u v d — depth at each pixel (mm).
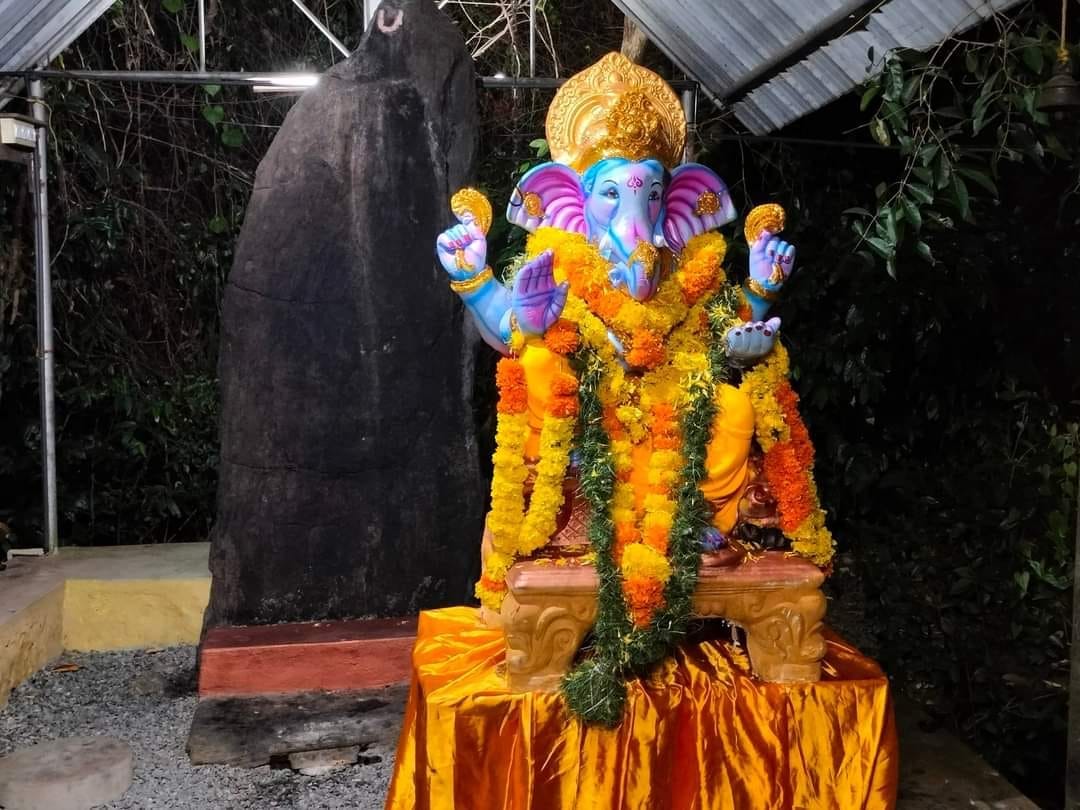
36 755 2834
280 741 2926
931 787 2561
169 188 6016
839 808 2119
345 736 2955
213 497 5805
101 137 5801
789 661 2170
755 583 2135
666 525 2123
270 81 4184
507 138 6320
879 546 4418
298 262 3385
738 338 2139
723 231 4613
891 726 2176
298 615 3475
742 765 2098
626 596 2068
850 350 4574
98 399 5555
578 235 2262
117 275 5770
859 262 3885
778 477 2238
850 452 4703
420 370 3482
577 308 2186
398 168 3422
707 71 4340
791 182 4770
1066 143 3295
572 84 2387
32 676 3729
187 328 5984
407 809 2150
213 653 3191
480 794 2041
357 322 3424
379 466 3479
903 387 4930
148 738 3178
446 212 3480
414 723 2201
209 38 6035
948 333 4734
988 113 3490
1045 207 4426
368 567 3506
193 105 5984
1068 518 3934
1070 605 3828
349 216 3406
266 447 3412
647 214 2217
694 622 2408
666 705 2092
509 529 2176
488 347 4719
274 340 3391
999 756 3512
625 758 2059
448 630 2477
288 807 2684
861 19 3174
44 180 4328
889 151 4707
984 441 4500
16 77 4129
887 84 3055
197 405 5738
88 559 4359
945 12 2943
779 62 3730
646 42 5422
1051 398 4543
